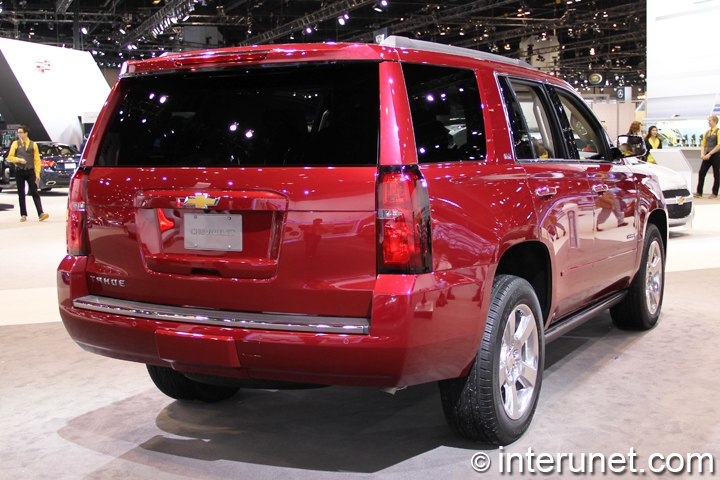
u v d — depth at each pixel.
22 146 13.10
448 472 2.83
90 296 3.00
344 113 2.57
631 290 4.79
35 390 3.96
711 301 5.85
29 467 2.95
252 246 2.63
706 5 15.52
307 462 2.96
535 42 37.91
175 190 2.74
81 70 26.38
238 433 3.30
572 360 4.34
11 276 7.57
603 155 4.36
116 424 3.44
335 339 2.46
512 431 3.05
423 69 2.75
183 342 2.65
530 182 3.18
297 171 2.56
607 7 31.64
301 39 37.44
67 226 3.06
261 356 2.55
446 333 2.59
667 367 4.16
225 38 37.03
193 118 2.81
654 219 5.10
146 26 29.70
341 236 2.49
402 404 3.67
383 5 26.12
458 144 2.85
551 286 3.40
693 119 16.25
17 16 31.80
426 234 2.50
